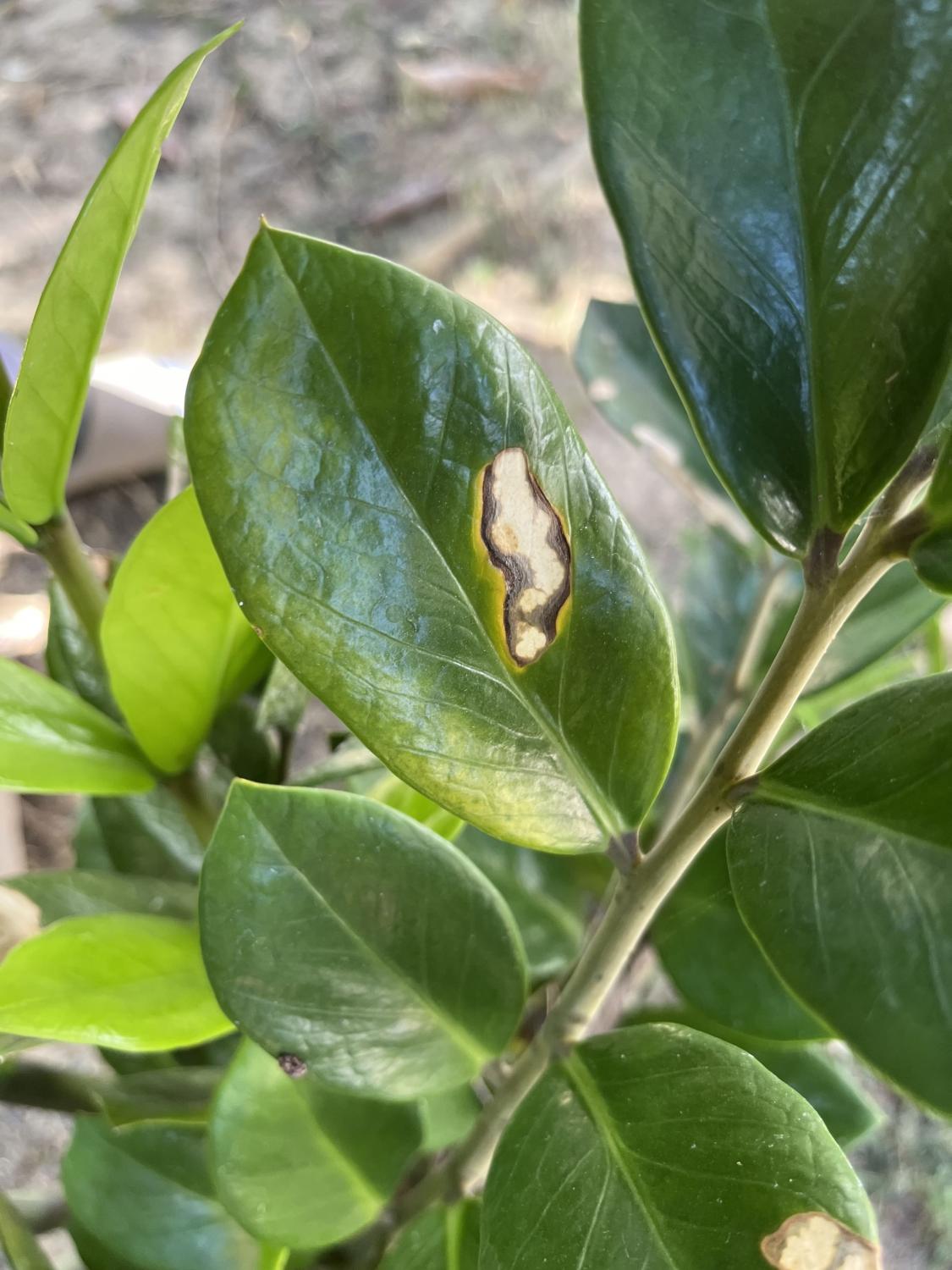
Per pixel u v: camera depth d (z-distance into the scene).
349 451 0.10
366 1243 0.19
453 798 0.12
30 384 0.13
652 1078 0.13
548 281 0.58
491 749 0.12
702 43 0.11
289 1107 0.17
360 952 0.14
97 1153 0.20
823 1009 0.10
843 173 0.11
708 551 0.28
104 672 0.20
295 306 0.10
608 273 0.59
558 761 0.13
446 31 0.64
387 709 0.11
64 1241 0.29
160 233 0.55
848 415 0.11
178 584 0.15
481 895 0.15
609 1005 0.24
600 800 0.13
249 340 0.10
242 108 0.59
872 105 0.11
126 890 0.19
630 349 0.26
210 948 0.13
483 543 0.11
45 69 0.59
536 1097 0.14
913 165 0.11
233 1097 0.16
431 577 0.11
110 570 0.21
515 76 0.63
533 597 0.12
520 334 0.57
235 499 0.10
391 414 0.11
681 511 0.51
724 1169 0.12
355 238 0.57
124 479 0.48
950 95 0.11
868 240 0.11
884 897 0.11
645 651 0.12
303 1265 0.19
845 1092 0.21
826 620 0.12
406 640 0.11
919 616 0.21
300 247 0.10
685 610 0.28
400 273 0.10
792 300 0.11
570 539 0.12
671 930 0.19
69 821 0.44
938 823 0.11
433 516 0.11
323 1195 0.17
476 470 0.11
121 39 0.60
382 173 0.59
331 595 0.11
